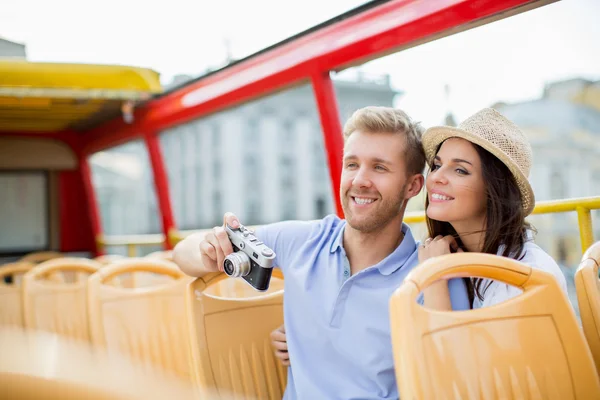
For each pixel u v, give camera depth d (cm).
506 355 118
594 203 234
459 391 112
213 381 162
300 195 4378
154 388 38
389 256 156
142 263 238
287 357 170
